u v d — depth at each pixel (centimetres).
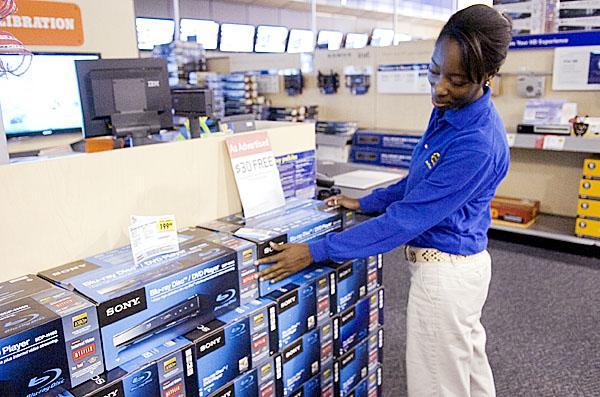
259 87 609
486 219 154
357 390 180
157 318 114
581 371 249
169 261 123
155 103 206
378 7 971
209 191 156
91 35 406
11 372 91
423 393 158
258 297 138
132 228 123
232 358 128
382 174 259
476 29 122
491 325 295
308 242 152
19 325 94
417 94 483
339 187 228
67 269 121
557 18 396
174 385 115
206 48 855
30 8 360
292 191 185
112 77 195
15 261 117
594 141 366
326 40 1051
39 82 350
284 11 951
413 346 157
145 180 139
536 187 442
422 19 1082
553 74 397
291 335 145
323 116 566
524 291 338
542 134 393
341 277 161
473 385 170
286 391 147
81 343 101
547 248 419
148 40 772
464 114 135
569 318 302
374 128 522
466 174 133
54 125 363
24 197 117
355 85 525
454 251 147
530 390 235
